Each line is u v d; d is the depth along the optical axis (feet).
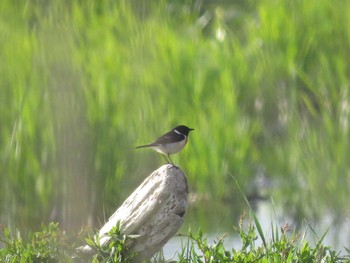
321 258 32.30
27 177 48.98
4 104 50.98
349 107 51.96
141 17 64.95
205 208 51.08
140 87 53.88
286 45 57.72
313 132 52.13
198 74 56.90
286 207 50.11
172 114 54.29
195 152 54.03
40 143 49.34
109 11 63.00
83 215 48.08
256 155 54.85
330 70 54.54
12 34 58.49
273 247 32.68
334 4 59.36
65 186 48.55
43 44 54.65
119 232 31.19
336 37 57.11
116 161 49.47
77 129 49.29
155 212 31.45
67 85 50.52
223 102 55.52
